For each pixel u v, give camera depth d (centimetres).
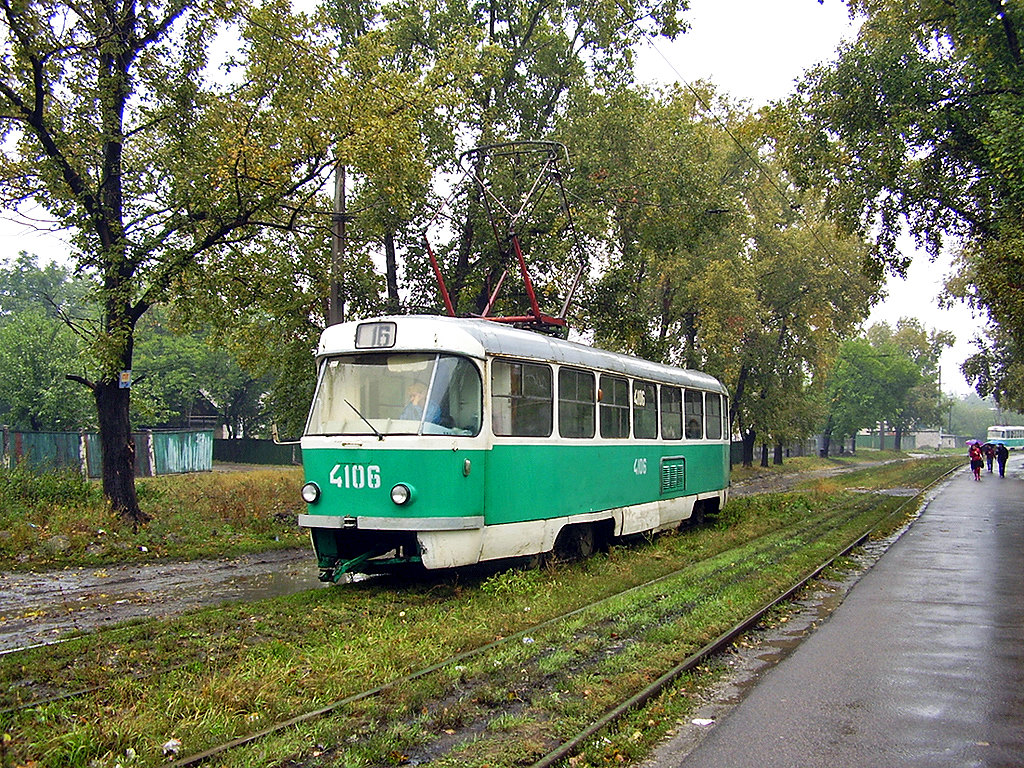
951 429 14500
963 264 3528
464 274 2170
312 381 1988
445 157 2028
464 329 990
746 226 3578
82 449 2994
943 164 1756
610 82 2222
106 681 626
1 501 1512
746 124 2056
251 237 1622
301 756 487
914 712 598
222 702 565
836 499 2502
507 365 1046
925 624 893
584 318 2356
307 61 1445
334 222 1650
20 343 3472
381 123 1437
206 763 469
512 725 539
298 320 1878
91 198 1472
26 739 496
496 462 1007
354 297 1917
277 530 1602
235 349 2038
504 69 2169
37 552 1276
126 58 1460
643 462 1424
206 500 1888
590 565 1192
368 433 959
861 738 544
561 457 1148
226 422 5350
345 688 611
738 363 3897
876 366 7269
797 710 602
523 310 2225
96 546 1333
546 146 2097
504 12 2225
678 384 1609
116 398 1539
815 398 5231
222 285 1619
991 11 1627
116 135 1474
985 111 1645
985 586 1128
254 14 1421
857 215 1828
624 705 577
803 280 3975
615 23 2177
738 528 1711
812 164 1880
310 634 782
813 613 959
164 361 4659
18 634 811
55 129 1474
